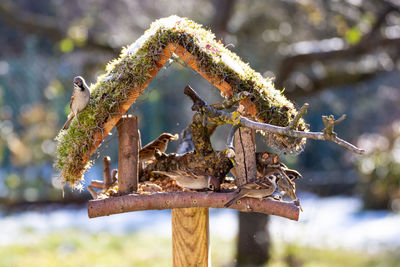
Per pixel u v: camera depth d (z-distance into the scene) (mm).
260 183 3650
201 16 12219
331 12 10609
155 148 4438
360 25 10336
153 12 13773
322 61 10836
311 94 11234
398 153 15984
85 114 3934
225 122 3951
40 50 17828
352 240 12602
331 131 3363
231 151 3807
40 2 17266
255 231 11094
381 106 21672
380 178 16156
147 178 4492
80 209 15438
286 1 11375
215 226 15320
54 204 15125
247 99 3943
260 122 4000
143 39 4148
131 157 4059
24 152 14578
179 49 3979
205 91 14359
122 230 14469
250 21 11789
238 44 11398
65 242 12398
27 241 12414
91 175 14742
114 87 3947
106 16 14086
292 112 4031
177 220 4371
